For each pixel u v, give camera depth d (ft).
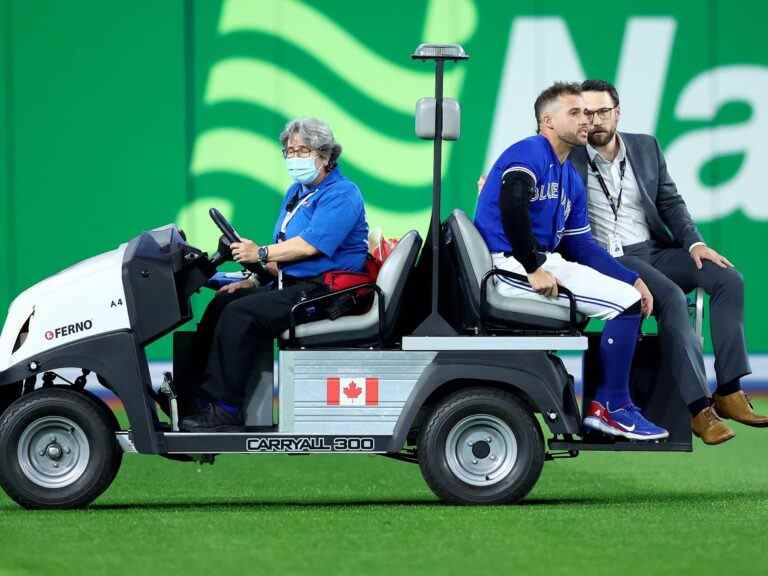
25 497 80.74
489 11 160.15
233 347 80.84
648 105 162.50
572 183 84.84
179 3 158.40
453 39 159.84
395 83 159.53
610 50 161.89
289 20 158.71
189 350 84.28
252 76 158.61
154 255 81.05
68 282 81.56
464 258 82.23
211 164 158.81
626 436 82.69
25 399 80.94
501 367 81.30
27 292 82.17
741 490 92.73
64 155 158.51
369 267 84.94
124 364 80.53
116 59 158.30
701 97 163.02
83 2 157.99
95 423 80.79
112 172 158.61
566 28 161.07
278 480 98.78
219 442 80.59
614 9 161.68
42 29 157.69
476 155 160.25
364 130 159.33
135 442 80.43
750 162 163.84
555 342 81.51
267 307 80.89
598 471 102.89
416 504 85.35
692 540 71.46
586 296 82.23
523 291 82.07
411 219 159.74
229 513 80.89
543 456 81.76
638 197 90.79
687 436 84.79
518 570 64.08
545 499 87.56
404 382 81.10
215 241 159.22
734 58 163.32
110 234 158.81
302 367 80.89
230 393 81.20
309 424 80.89
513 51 160.45
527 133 160.97
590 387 84.58
